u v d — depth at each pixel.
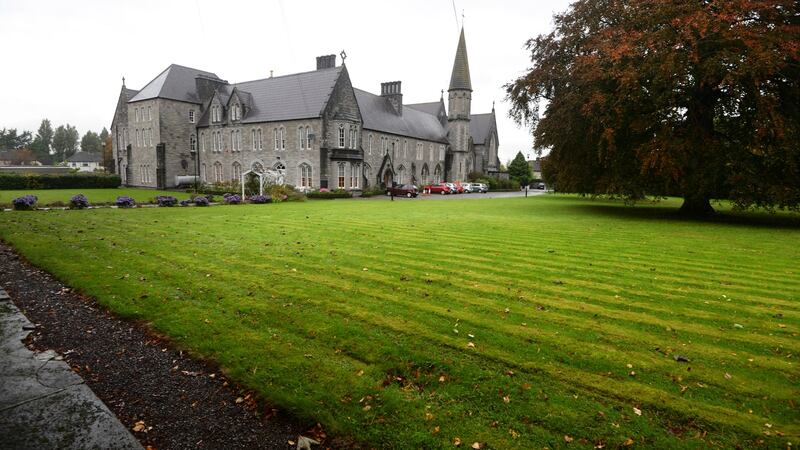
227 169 51.78
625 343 5.33
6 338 5.36
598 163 22.95
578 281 8.04
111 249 10.25
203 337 5.40
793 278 8.50
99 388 4.31
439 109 74.88
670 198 45.19
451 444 3.46
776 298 7.20
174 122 53.16
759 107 16.58
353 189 47.53
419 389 4.29
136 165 55.94
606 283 7.95
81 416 3.80
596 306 6.66
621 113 18.84
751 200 19.19
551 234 13.87
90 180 49.53
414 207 25.56
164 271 8.29
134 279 7.76
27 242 10.95
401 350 5.04
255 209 22.72
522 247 11.34
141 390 4.30
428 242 11.81
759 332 5.75
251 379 4.43
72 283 7.52
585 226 16.39
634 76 17.88
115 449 3.37
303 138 45.56
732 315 6.37
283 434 3.67
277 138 47.38
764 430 3.68
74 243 10.94
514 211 23.48
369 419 3.80
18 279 7.91
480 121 81.50
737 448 3.46
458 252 10.48
